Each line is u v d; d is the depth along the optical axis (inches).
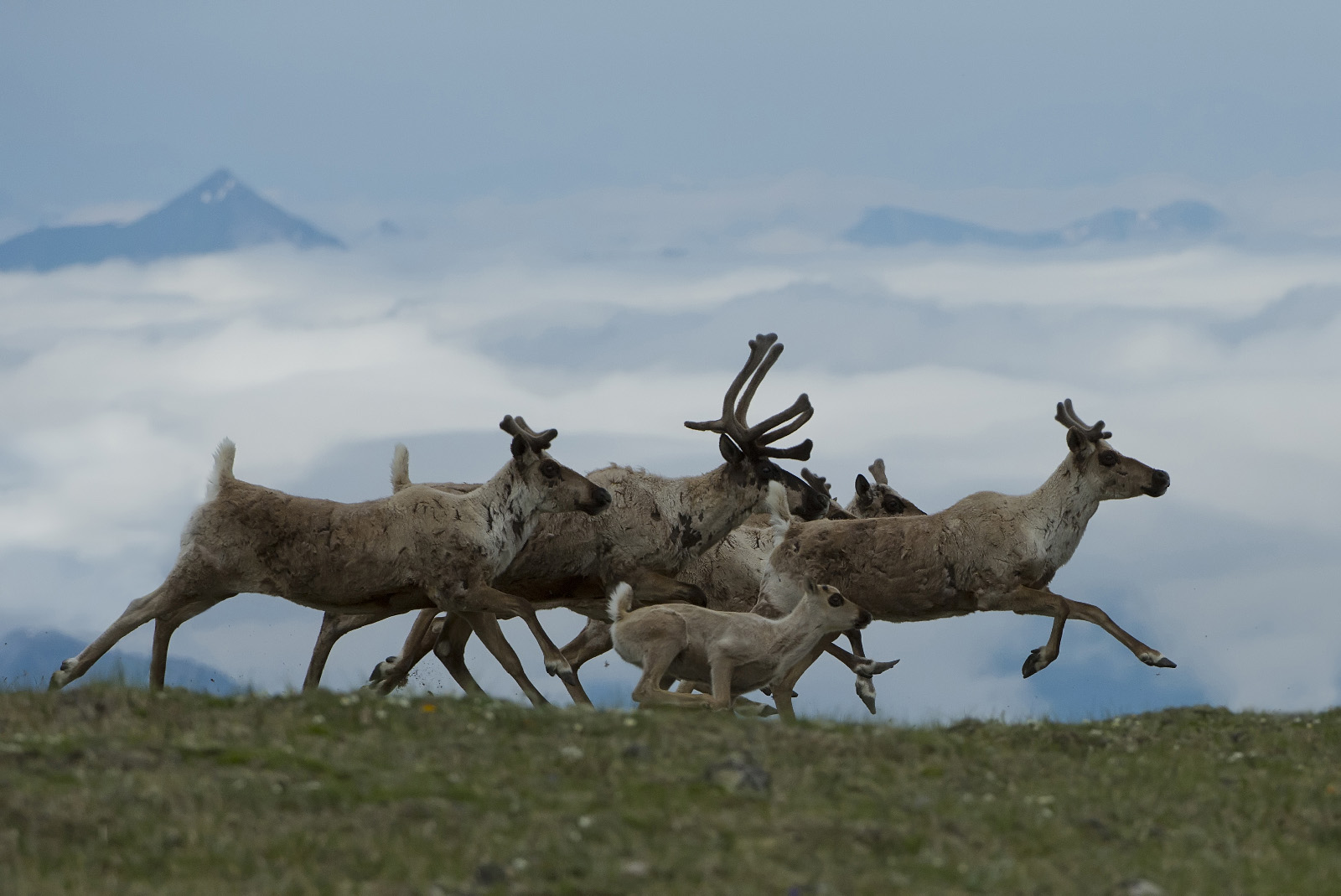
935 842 1164.5
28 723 1343.5
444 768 1273.4
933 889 1063.0
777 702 1971.0
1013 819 1248.2
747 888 1033.5
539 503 2097.7
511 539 2084.2
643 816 1167.0
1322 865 1194.6
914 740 1480.1
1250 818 1326.3
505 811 1168.2
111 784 1168.8
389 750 1316.4
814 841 1142.3
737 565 2458.2
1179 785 1416.1
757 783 1268.5
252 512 1951.3
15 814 1094.4
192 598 1945.1
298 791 1172.5
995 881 1082.7
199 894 991.6
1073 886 1088.2
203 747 1274.6
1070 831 1230.9
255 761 1245.7
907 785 1323.8
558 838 1108.5
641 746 1350.9
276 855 1063.0
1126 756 1545.3
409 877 1031.0
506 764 1298.0
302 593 1979.6
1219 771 1492.4
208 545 1935.3
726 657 1820.9
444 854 1071.0
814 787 1285.7
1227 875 1154.7
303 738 1343.5
